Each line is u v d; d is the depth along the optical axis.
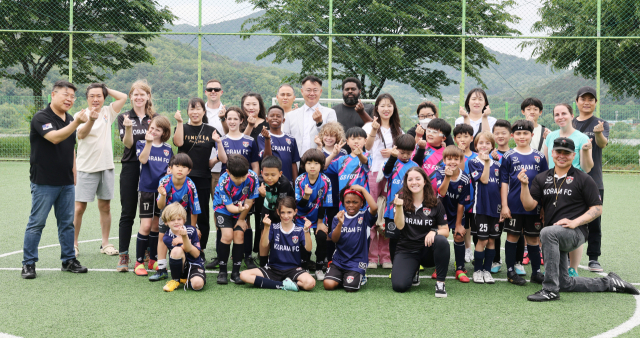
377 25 13.64
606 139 4.58
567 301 3.70
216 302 3.60
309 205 4.28
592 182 3.86
